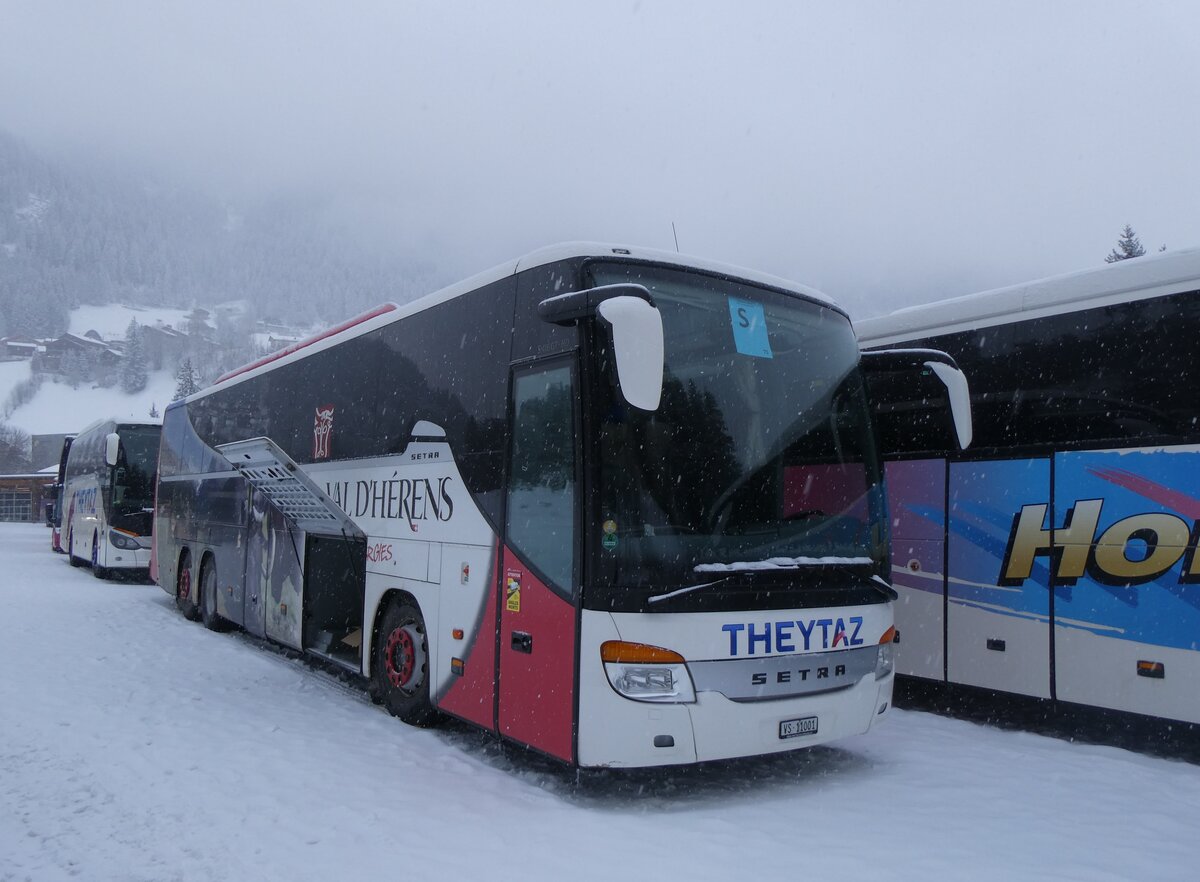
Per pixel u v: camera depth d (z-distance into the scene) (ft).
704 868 14.98
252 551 36.78
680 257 19.97
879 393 27.50
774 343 20.18
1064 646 22.66
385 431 26.21
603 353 18.01
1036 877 14.64
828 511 19.89
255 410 37.35
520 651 19.30
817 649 18.62
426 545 23.48
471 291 22.68
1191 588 20.45
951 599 25.21
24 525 211.00
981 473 24.76
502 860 15.33
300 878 14.64
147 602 55.01
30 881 14.66
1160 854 15.61
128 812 17.85
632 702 16.92
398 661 24.84
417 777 20.13
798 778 20.26
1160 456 21.22
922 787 19.52
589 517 17.60
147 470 71.72
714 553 17.90
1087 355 22.81
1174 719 20.58
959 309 25.73
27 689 29.27
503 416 20.63
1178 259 21.39
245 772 20.48
